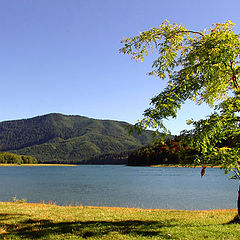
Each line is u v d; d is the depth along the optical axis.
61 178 84.75
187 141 10.48
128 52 12.09
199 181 63.28
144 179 73.44
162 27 12.10
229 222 12.44
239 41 10.60
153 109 10.26
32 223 12.04
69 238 9.52
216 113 10.70
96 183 62.69
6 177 91.44
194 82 11.18
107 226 11.40
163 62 12.23
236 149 10.48
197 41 11.70
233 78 11.77
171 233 10.01
